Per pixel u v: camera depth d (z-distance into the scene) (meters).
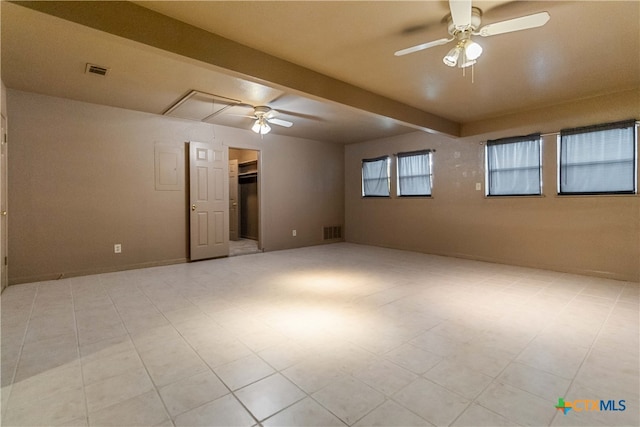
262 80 3.02
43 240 4.11
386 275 4.43
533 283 3.96
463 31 2.39
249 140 6.16
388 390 1.77
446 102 4.44
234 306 3.16
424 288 3.77
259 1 2.26
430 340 2.39
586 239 4.33
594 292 3.56
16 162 3.91
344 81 3.70
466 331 2.55
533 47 2.88
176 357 2.14
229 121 5.45
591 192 4.28
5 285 3.78
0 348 2.26
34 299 3.35
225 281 4.13
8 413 1.58
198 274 4.51
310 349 2.26
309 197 7.20
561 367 2.00
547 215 4.67
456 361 2.08
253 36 2.73
